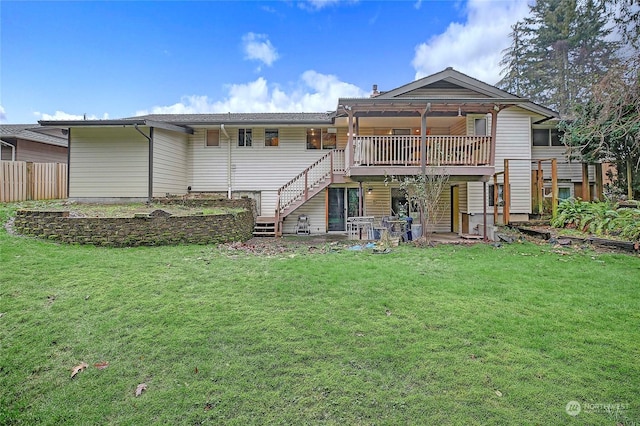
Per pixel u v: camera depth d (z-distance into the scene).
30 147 17.50
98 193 11.80
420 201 10.05
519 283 5.34
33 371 2.93
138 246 7.88
